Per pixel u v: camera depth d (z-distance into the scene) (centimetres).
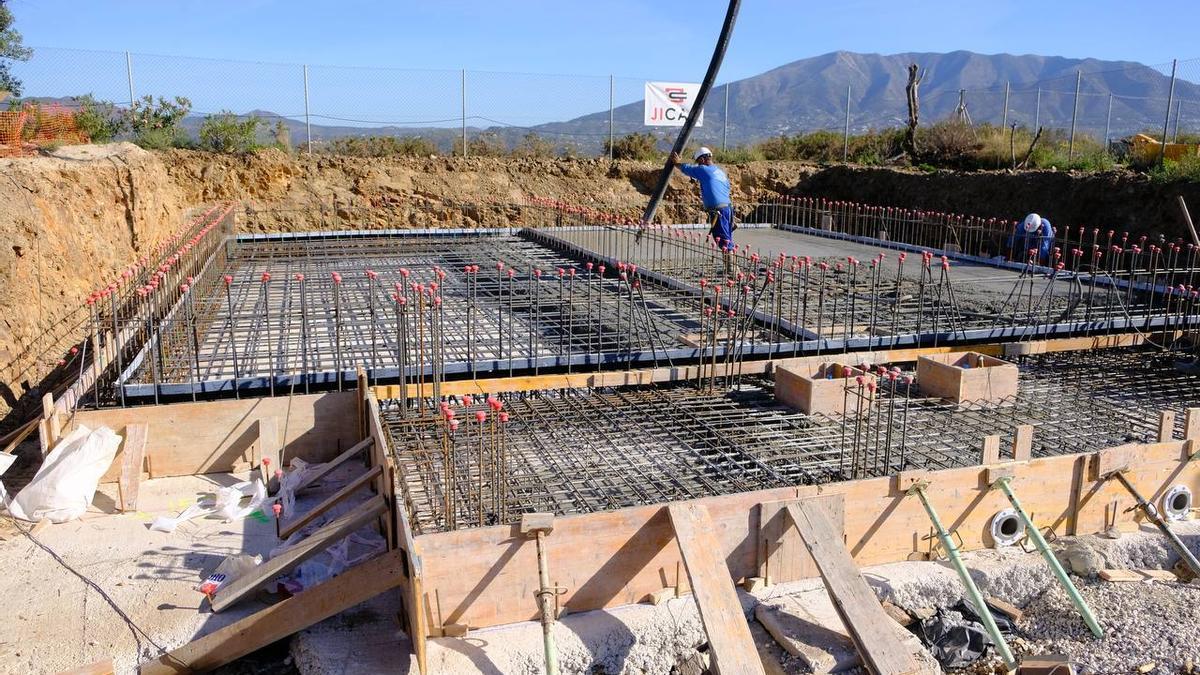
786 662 515
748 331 973
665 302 1130
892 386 675
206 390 774
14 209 930
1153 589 607
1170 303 1109
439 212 2005
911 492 592
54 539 621
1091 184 1573
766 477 635
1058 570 577
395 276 1320
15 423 795
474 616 516
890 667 480
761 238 1820
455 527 552
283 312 1047
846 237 1784
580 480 631
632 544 536
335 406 757
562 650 504
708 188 1264
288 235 1675
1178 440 679
